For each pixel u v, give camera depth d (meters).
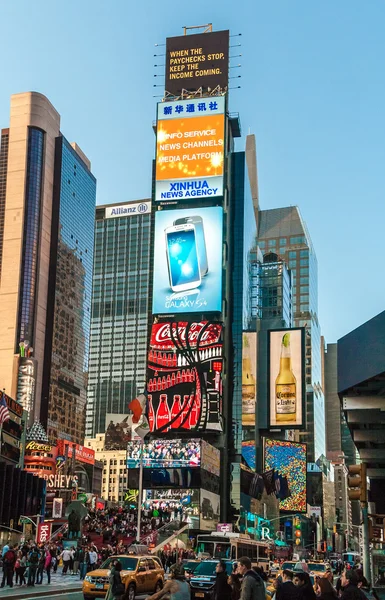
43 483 135.38
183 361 170.38
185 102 188.75
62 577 58.25
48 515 149.50
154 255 180.00
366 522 25.12
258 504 179.25
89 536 96.38
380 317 27.38
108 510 124.75
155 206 186.25
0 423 117.06
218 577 21.66
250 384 192.88
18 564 47.75
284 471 191.75
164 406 168.25
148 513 139.62
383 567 30.11
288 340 198.62
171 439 155.88
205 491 152.25
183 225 180.25
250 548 66.56
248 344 194.50
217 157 185.00
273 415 194.38
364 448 40.50
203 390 167.62
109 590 28.97
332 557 162.50
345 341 31.42
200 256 177.62
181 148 186.50
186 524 121.19
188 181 184.50
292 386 195.25
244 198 195.38
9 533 113.00
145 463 152.50
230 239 192.62
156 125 190.62
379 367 27.17
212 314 177.25
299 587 17.44
